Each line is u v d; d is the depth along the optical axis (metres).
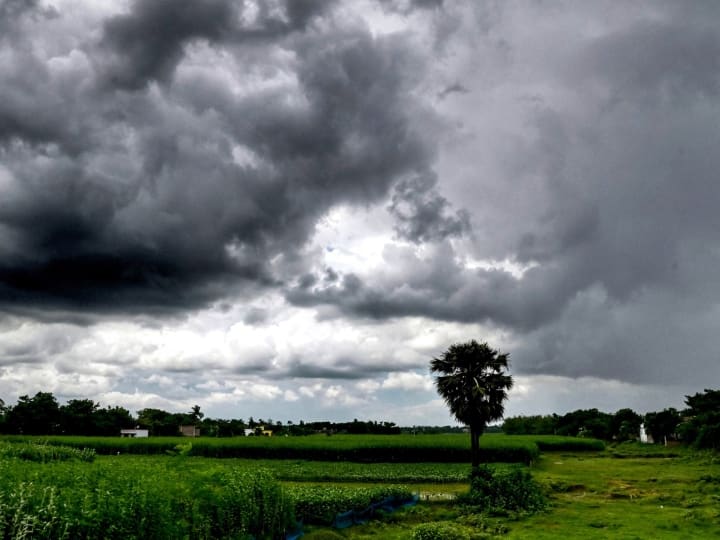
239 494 17.36
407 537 23.16
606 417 138.38
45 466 17.30
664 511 30.80
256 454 68.69
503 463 60.66
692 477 47.34
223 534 16.03
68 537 10.61
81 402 127.12
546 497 34.59
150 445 73.00
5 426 113.31
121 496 12.24
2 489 10.86
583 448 94.00
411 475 48.75
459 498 32.56
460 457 64.62
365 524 26.58
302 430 155.50
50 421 115.75
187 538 13.71
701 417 82.62
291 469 53.97
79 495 11.50
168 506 13.20
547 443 93.12
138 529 12.02
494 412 41.72
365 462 65.38
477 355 41.84
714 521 26.84
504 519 28.69
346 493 28.11
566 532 24.69
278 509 20.53
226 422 155.12
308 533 23.02
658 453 81.44
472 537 23.34
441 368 42.41
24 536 9.84
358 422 156.62
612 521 27.31
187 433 147.88
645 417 111.69
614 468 59.84
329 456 66.88
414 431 153.75
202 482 16.12
